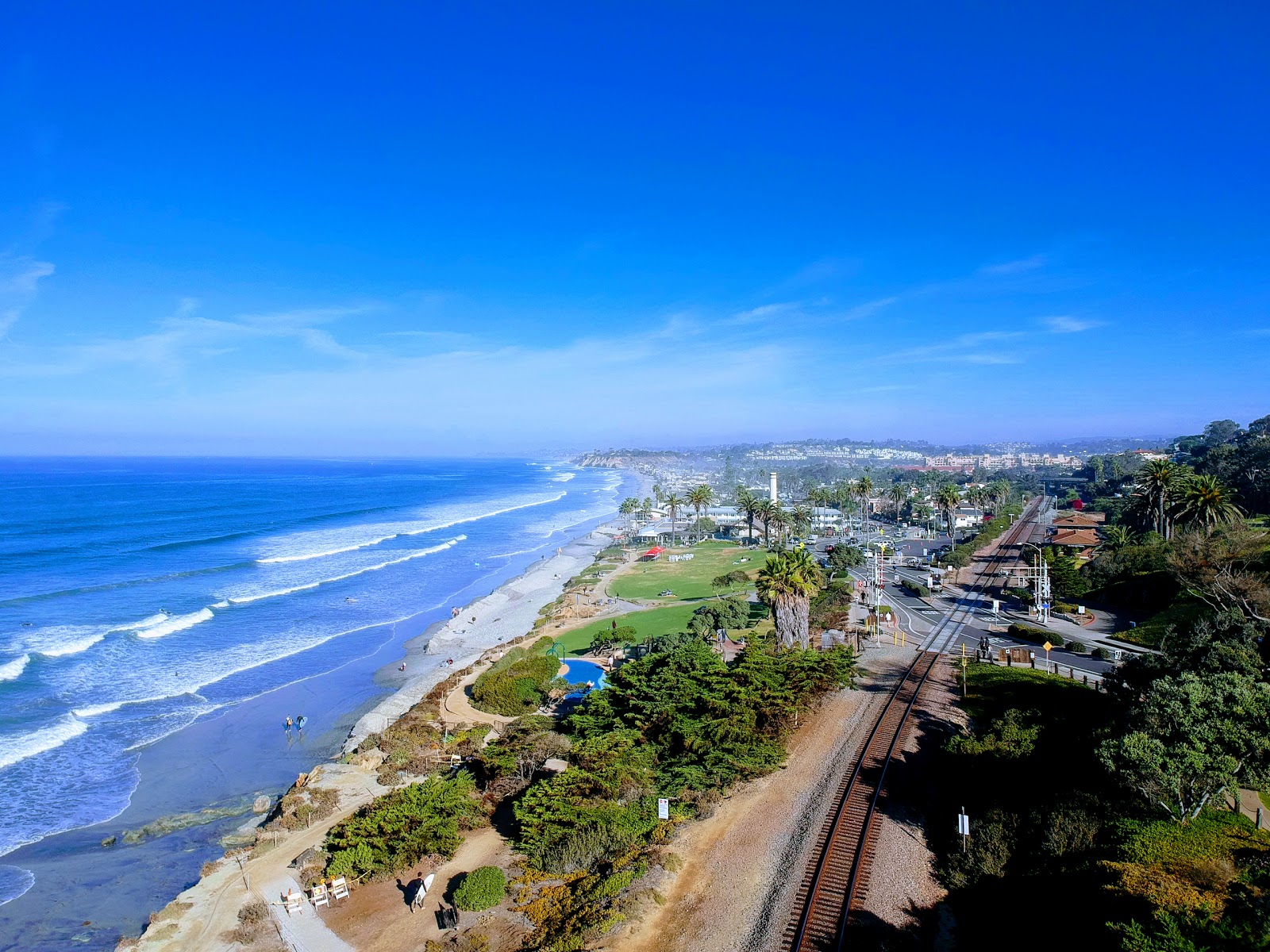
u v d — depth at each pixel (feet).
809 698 152.46
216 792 150.61
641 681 138.21
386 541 553.23
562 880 99.35
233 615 307.78
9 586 345.72
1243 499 409.90
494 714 185.68
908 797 115.85
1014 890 86.02
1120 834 86.94
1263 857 78.48
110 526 567.18
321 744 174.60
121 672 227.61
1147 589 246.88
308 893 104.42
